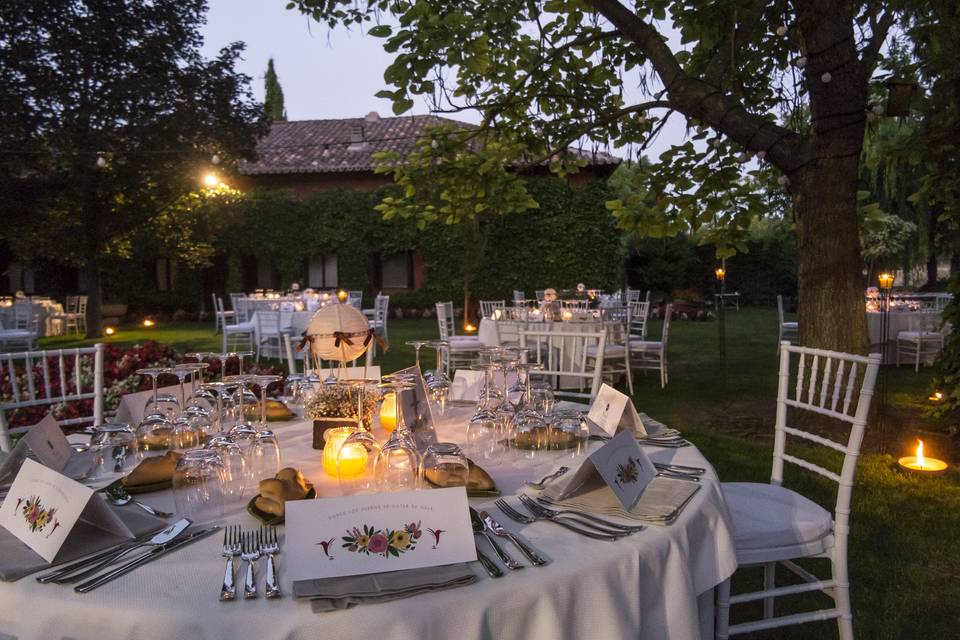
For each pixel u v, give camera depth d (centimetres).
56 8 1481
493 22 483
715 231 655
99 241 1622
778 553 232
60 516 140
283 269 2120
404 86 449
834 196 514
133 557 139
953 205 537
